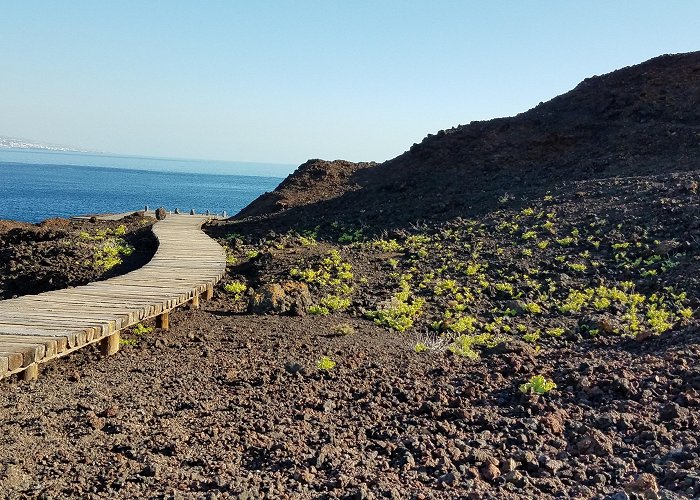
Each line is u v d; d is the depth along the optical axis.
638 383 6.96
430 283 14.80
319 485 4.84
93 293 11.86
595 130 26.20
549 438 5.68
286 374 8.34
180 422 6.55
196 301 13.49
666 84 27.58
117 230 26.47
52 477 5.29
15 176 182.62
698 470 4.64
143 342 10.65
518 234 17.80
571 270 14.69
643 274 13.86
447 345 10.08
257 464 5.39
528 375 7.81
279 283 14.55
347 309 13.30
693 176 18.83
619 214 17.39
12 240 24.20
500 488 4.69
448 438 5.79
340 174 34.44
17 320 9.33
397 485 4.77
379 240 19.67
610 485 4.69
